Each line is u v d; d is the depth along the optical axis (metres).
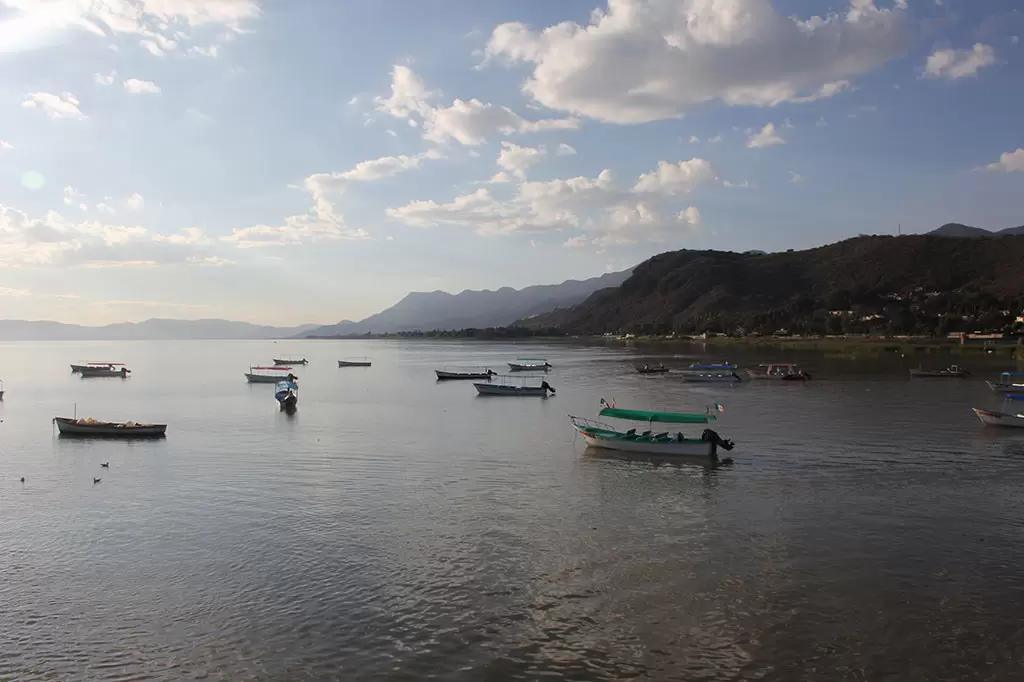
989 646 20.05
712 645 20.28
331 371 155.00
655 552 27.53
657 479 39.81
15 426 64.94
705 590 23.91
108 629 21.75
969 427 57.66
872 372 120.62
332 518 32.38
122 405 83.75
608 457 46.25
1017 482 38.38
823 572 25.34
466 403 83.56
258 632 21.38
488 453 48.19
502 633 21.11
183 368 170.50
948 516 32.03
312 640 20.84
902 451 47.25
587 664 19.38
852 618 21.80
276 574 25.69
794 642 20.39
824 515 32.31
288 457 47.00
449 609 22.70
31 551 28.45
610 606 22.80
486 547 28.28
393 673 19.02
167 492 37.56
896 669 18.95
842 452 47.03
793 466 42.84
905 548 27.75
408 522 31.67
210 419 68.50
